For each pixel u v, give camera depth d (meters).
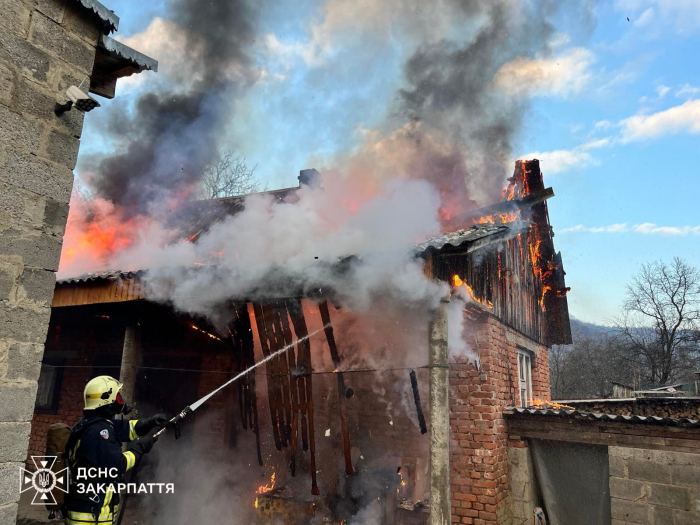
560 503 6.94
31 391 3.32
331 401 7.52
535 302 11.15
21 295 3.32
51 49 3.66
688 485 5.97
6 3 3.41
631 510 6.25
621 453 6.45
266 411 7.88
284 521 6.25
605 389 32.53
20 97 3.44
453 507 6.65
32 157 3.48
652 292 31.22
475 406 6.89
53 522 6.18
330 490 6.83
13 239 3.32
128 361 7.40
